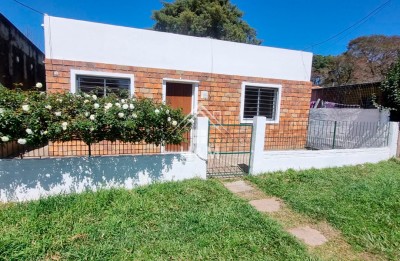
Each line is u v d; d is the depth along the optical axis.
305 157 6.58
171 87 7.61
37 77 12.21
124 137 4.32
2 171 3.88
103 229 3.21
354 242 3.32
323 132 9.79
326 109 10.64
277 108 9.08
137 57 6.99
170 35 7.32
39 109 3.67
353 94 11.11
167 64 7.35
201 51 7.76
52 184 4.18
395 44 21.94
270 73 8.82
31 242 2.88
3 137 3.49
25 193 4.04
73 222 3.35
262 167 6.04
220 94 8.11
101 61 6.61
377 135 8.23
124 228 3.27
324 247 3.21
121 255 2.75
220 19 21.64
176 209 3.88
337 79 25.30
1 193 3.91
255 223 3.61
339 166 7.08
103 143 6.12
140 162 4.76
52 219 3.38
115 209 3.72
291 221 3.86
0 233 3.01
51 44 6.13
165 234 3.20
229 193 4.67
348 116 9.71
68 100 4.02
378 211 4.17
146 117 4.36
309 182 5.52
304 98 9.46
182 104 7.79
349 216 3.96
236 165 6.76
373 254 3.10
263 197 4.75
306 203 4.39
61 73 6.23
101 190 4.38
